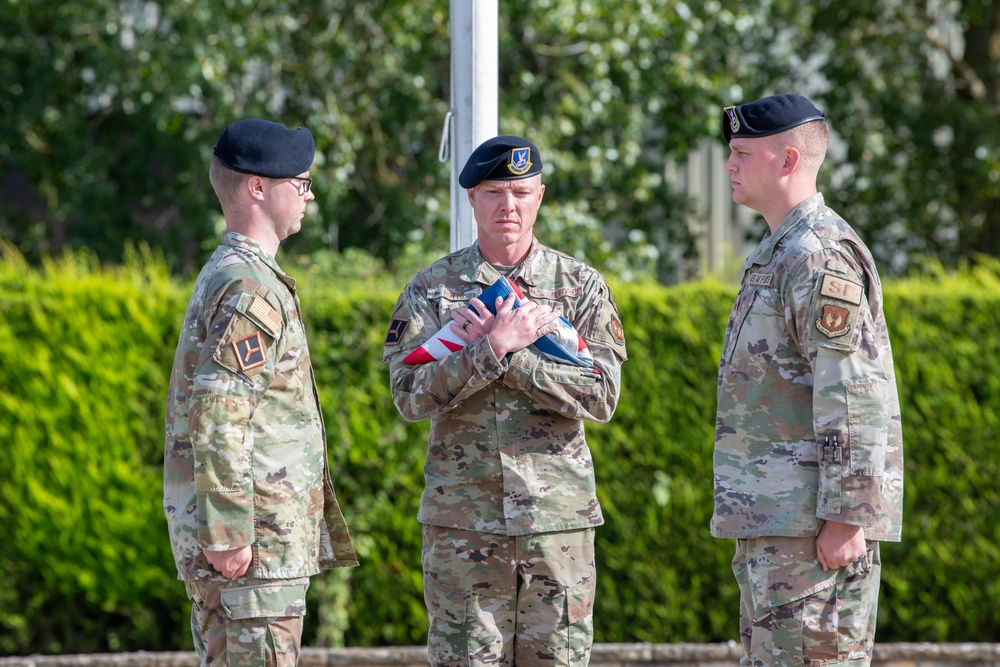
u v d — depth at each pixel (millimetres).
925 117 19891
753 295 6996
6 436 11406
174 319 11539
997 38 20469
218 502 6531
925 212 19781
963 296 11688
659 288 12023
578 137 18969
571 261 7859
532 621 7473
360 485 11711
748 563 6988
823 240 6766
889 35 19469
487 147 7570
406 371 7508
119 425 11469
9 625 11633
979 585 11781
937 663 11586
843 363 6488
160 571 11586
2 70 18203
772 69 20188
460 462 7465
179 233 18906
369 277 13742
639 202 19844
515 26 18281
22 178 20312
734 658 11594
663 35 17641
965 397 11672
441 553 7473
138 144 19141
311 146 7301
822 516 6500
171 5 16547
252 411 6730
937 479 11688
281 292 6969
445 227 17984
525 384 7270
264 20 17141
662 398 11703
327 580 11703
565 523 7426
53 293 11500
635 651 11609
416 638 11883
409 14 17203
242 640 6730
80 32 17797
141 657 11398
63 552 11508
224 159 7074
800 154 6992
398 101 18391
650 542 11812
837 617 6699
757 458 6887
